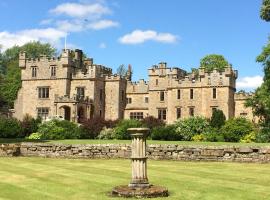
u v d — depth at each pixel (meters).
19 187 17.28
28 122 50.22
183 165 25.03
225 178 19.55
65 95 65.62
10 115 77.62
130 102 72.44
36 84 69.31
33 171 22.05
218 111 48.91
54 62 68.56
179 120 47.00
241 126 42.50
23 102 69.88
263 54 34.09
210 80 64.56
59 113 65.31
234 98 65.19
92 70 67.88
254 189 16.66
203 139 42.81
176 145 28.22
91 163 26.17
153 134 44.34
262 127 41.31
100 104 69.44
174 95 66.94
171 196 15.34
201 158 27.53
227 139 42.44
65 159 29.03
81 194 15.86
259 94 35.38
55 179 19.28
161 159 28.34
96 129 48.69
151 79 69.19
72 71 68.88
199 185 17.56
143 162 15.88
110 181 18.69
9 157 30.05
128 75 78.62
